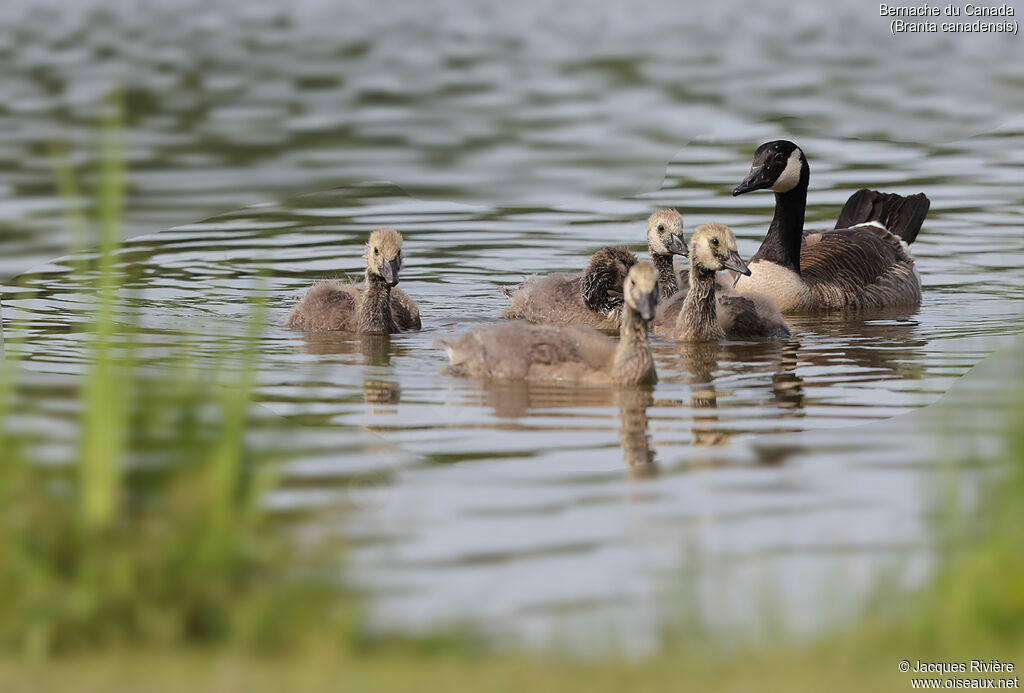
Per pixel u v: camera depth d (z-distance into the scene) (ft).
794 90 106.22
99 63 116.57
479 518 35.22
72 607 28.12
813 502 36.14
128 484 34.68
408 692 24.62
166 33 135.54
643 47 126.93
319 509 34.91
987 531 32.32
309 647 27.04
